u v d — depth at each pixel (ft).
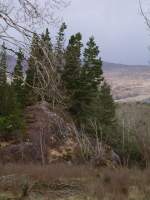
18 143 122.52
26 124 122.11
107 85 172.45
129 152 140.15
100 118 144.15
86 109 120.47
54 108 21.86
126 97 536.83
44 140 119.65
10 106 118.11
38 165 89.86
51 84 21.09
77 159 116.47
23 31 21.70
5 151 120.26
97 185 51.60
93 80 142.31
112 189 50.11
